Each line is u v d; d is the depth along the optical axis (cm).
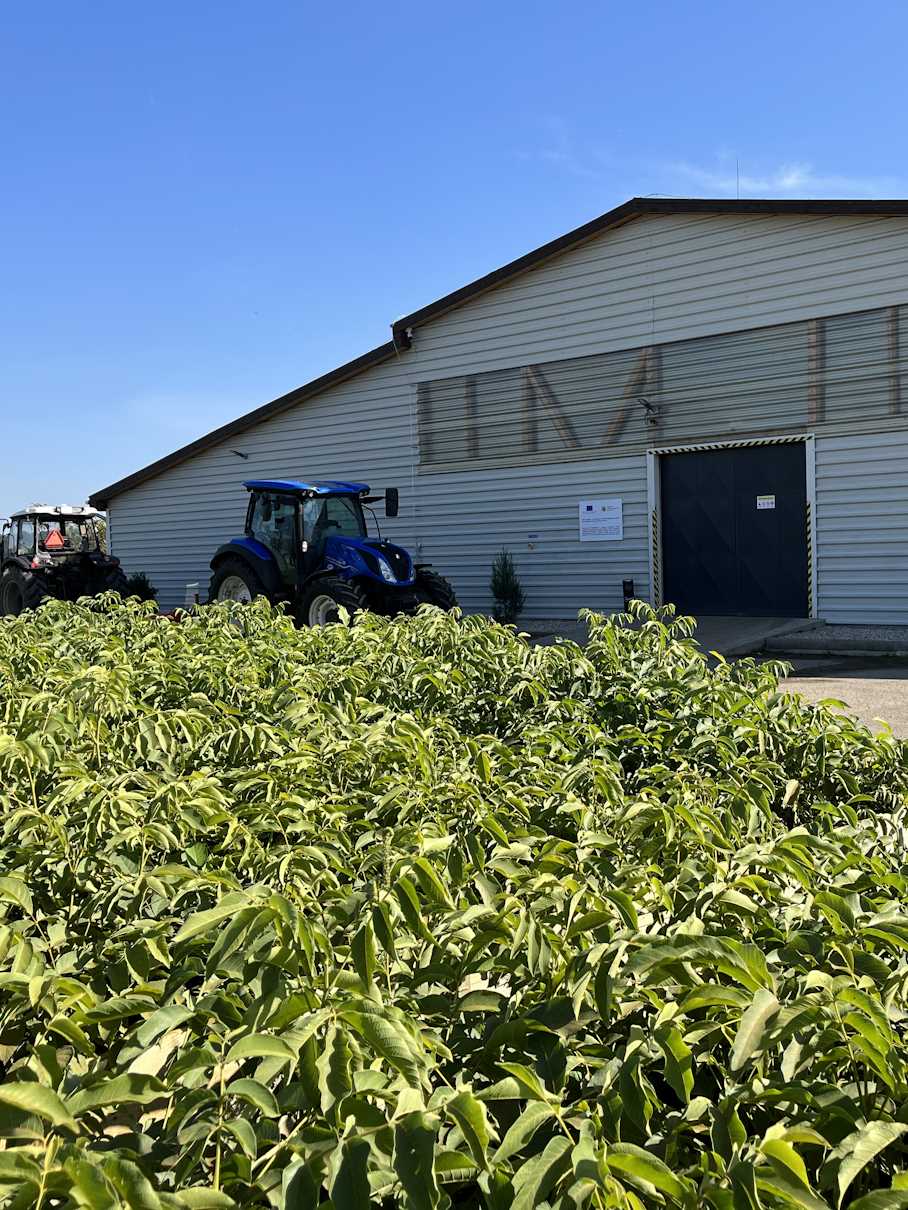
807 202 1320
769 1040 142
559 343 1587
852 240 1313
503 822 256
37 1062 147
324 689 437
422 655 504
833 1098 140
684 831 238
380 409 1792
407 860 190
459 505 1708
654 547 1509
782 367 1380
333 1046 139
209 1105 142
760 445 1413
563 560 1602
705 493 1472
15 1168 112
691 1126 138
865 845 258
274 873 212
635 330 1509
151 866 245
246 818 268
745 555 1441
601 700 416
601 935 179
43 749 278
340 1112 128
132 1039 161
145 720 330
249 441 1966
